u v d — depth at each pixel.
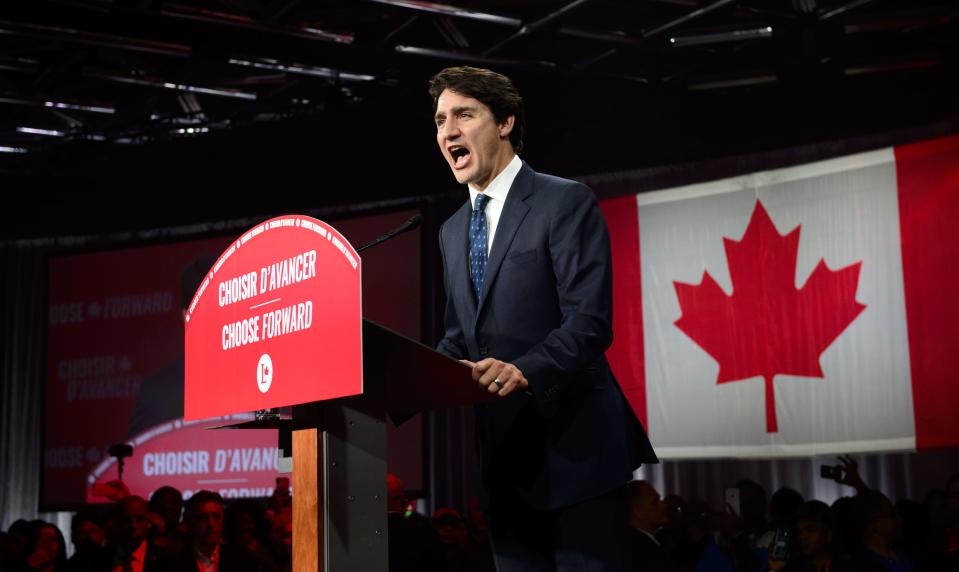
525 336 1.75
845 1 6.77
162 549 4.97
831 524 4.50
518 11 7.12
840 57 7.35
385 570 1.45
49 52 7.66
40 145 9.27
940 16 6.90
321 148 8.66
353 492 1.44
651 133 8.08
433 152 8.55
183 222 9.77
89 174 9.35
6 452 10.65
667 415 7.65
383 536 1.46
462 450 9.30
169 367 9.58
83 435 9.80
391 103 8.22
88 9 6.52
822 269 7.20
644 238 7.92
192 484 9.32
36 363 10.78
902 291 6.88
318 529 1.40
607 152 8.27
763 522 5.54
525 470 1.73
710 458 7.44
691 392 7.58
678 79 7.83
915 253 6.86
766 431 7.27
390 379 1.50
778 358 7.29
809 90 7.50
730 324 7.50
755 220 7.51
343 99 8.38
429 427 8.65
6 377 10.77
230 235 9.53
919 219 6.87
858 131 7.51
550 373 1.58
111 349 9.83
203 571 5.30
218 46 7.29
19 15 6.67
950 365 6.64
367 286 8.94
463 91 1.86
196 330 1.71
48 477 9.86
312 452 1.43
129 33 7.00
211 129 8.93
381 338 1.33
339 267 1.35
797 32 7.14
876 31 7.21
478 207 1.88
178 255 9.72
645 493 4.59
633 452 1.81
